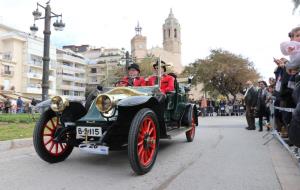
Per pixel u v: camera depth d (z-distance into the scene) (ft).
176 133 23.25
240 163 19.88
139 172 16.65
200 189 14.60
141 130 16.92
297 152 18.65
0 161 20.39
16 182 15.69
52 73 224.74
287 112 20.76
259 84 38.40
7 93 168.04
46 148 19.20
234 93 145.48
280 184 15.35
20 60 196.75
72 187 14.88
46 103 19.07
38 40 207.31
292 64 13.48
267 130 38.65
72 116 19.30
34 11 48.08
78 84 264.72
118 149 18.10
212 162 20.15
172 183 15.52
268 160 20.74
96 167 18.69
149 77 24.88
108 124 17.67
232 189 14.61
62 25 49.26
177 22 320.09
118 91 20.20
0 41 192.54
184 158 21.40
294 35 16.53
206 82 144.87
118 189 14.57
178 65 242.37
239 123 52.26
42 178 16.38
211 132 37.40
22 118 50.24
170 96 24.34
